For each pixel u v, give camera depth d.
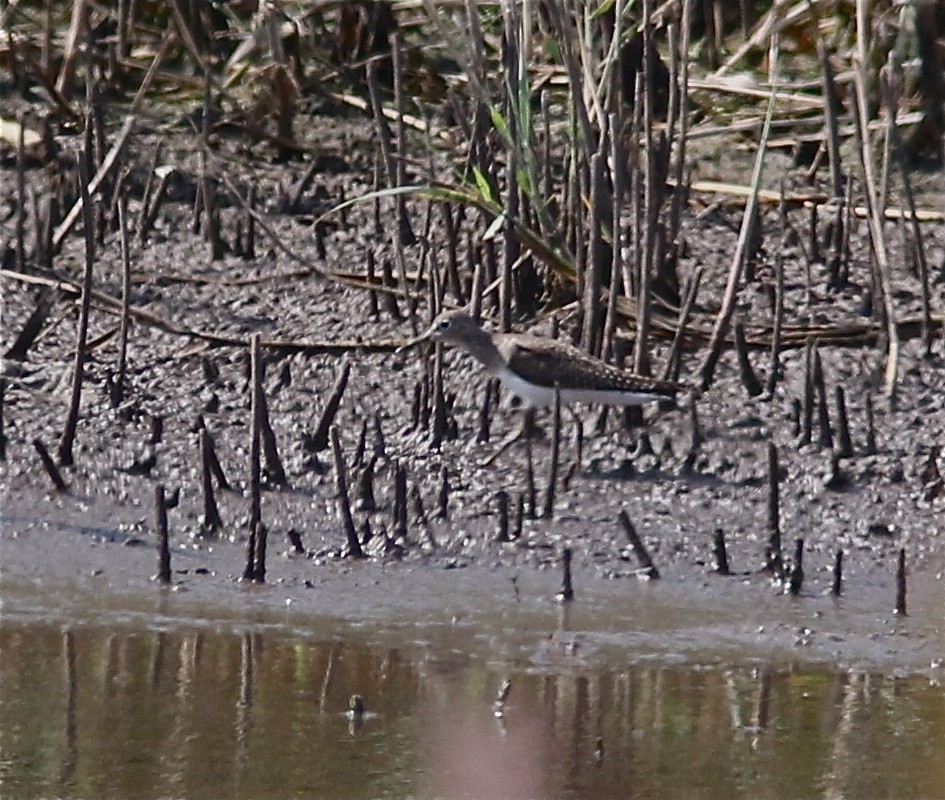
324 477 11.95
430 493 11.75
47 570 10.75
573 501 11.64
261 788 8.03
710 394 12.77
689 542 11.17
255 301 14.27
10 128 16.52
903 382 12.90
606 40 14.50
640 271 12.98
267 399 12.88
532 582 10.67
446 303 13.98
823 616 10.24
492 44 17.03
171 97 17.38
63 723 8.77
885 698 9.14
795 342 13.38
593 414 12.65
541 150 14.90
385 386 13.08
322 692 9.17
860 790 8.05
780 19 15.96
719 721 8.87
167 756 8.43
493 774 8.24
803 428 12.34
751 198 12.77
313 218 15.59
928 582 10.78
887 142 13.60
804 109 16.61
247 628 9.98
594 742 8.52
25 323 13.71
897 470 11.97
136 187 15.90
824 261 14.69
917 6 15.54
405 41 17.47
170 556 10.93
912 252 14.54
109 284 14.38
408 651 9.68
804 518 11.52
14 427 12.40
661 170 13.71
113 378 13.02
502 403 12.85
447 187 14.11
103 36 17.91
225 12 17.34
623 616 10.20
